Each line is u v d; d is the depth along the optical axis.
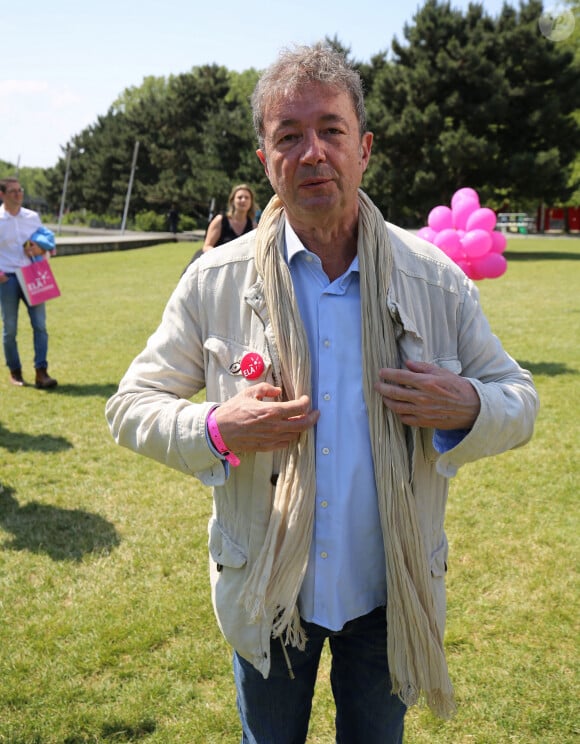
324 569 1.52
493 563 3.37
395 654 1.51
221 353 1.55
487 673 2.61
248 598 1.49
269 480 1.53
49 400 6.30
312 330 1.54
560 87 24.66
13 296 6.64
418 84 24.78
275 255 1.52
